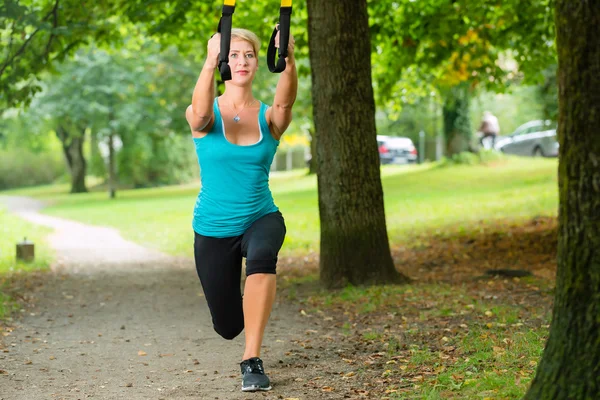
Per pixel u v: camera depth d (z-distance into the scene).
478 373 5.45
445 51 16.39
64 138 55.50
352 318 8.52
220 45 4.86
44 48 14.31
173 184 58.50
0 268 14.14
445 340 6.84
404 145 46.31
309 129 43.16
